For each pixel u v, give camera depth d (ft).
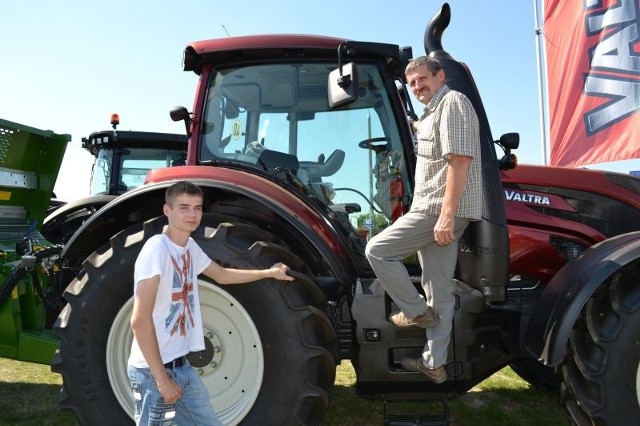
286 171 10.34
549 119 28.07
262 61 10.55
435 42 10.12
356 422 11.39
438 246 8.72
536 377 13.12
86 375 8.92
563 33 27.58
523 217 11.12
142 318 6.37
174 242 7.10
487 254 9.18
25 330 11.60
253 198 9.05
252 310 8.84
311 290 9.00
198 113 10.51
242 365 9.00
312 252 10.28
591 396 8.52
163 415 6.65
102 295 8.97
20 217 13.74
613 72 25.75
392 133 10.40
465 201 8.47
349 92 8.93
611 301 8.58
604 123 25.94
